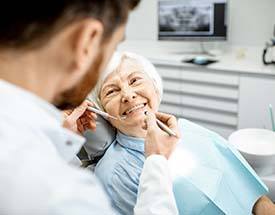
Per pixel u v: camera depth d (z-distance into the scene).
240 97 2.63
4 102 0.39
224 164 1.17
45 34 0.41
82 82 0.48
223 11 2.84
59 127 0.45
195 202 1.06
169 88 2.94
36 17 0.40
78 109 1.01
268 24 2.91
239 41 3.06
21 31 0.40
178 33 3.01
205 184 1.09
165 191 0.84
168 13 3.00
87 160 1.25
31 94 0.42
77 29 0.42
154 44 3.37
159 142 0.92
